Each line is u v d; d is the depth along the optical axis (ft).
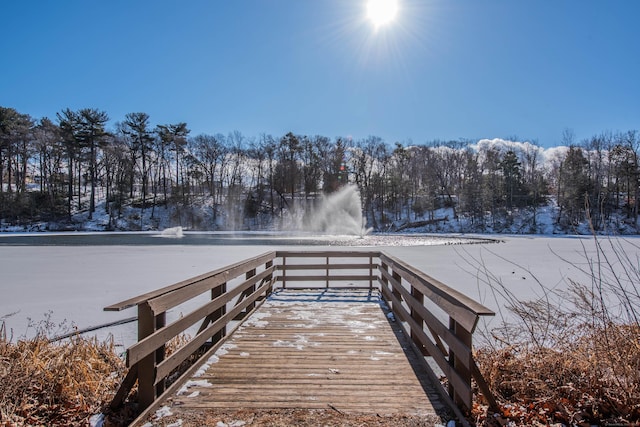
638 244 61.36
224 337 12.62
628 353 8.81
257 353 11.62
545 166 159.63
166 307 8.12
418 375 9.98
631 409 7.36
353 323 15.26
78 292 24.30
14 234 98.27
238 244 65.36
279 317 16.24
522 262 38.81
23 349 11.02
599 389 8.16
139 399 7.80
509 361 10.09
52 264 37.81
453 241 75.56
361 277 22.35
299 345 12.44
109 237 86.79
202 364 10.61
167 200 136.77
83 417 7.86
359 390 9.02
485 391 7.23
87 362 10.62
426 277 10.45
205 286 10.34
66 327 15.99
